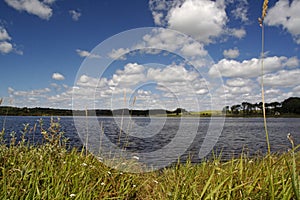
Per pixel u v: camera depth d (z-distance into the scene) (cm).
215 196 275
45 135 410
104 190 344
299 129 2394
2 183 294
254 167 338
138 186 386
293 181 224
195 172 394
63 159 393
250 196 265
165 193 337
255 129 2389
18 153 396
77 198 290
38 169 329
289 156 322
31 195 278
